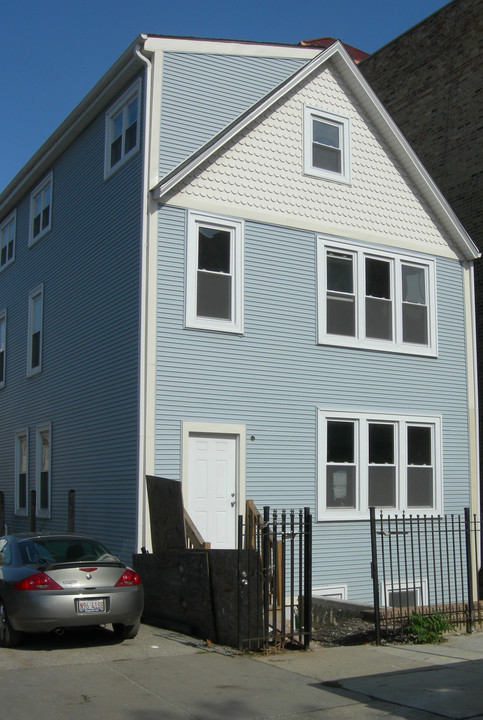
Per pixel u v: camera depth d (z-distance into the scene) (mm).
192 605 10344
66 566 9273
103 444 14180
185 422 13016
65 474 16125
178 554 10711
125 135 14617
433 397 16328
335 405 14805
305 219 14898
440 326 16719
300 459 14219
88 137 16375
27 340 19312
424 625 10414
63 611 9016
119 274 14094
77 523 15156
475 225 18453
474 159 18641
